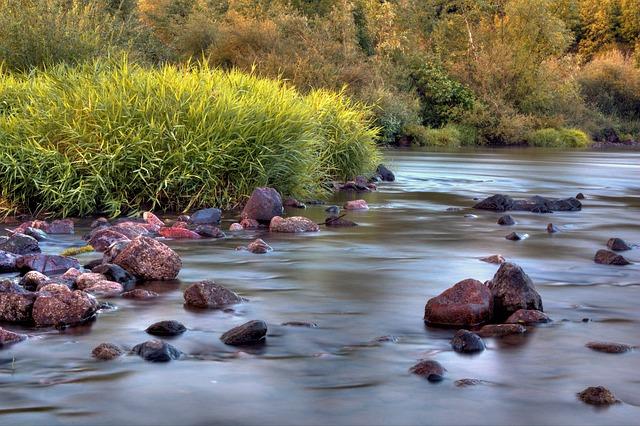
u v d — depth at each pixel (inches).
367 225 314.8
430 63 1422.2
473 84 1476.4
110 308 169.0
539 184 548.1
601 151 1173.7
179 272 210.1
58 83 395.2
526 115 1487.5
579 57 1768.0
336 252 244.7
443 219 337.7
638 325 157.1
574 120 1606.8
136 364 128.8
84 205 339.0
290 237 279.3
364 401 112.4
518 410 109.5
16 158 342.0
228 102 386.3
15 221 321.7
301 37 1210.0
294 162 397.7
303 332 148.9
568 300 179.2
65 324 155.4
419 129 1224.8
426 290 187.3
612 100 1811.0
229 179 374.6
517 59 1501.0
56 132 357.7
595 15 2512.3
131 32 810.2
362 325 154.6
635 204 421.1
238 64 1113.4
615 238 261.6
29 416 105.8
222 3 1592.0
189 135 364.8
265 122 387.2
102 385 118.4
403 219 336.5
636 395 116.0
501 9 1664.6
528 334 149.5
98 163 346.3
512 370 127.1
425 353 136.3
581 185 546.0
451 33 1648.6
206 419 105.3
